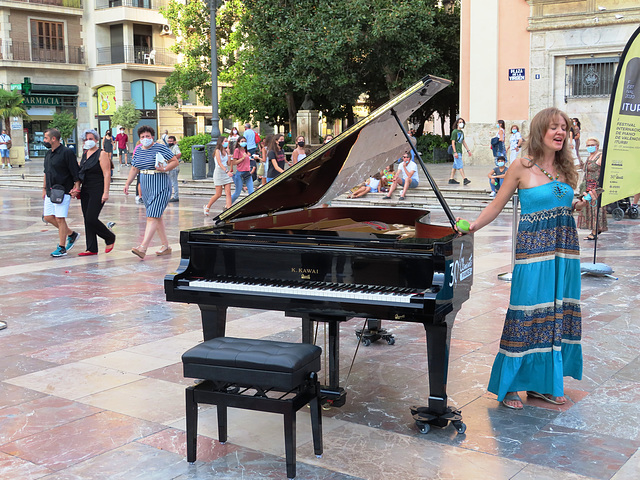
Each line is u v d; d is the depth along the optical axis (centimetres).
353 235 455
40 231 1277
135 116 3875
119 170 2667
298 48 2517
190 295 423
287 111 3189
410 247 387
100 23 4122
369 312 380
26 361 537
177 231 1233
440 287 375
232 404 354
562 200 423
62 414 432
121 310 697
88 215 1000
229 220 471
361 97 3334
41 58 4016
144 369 516
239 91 3136
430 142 2744
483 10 2253
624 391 466
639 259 923
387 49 2644
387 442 389
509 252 985
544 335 431
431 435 398
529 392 460
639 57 696
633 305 691
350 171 494
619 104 714
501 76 2277
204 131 4297
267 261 421
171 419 424
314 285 407
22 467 361
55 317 670
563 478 343
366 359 541
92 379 495
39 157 4088
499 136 1672
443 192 1627
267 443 391
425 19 2528
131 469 359
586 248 1008
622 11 2056
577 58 2161
